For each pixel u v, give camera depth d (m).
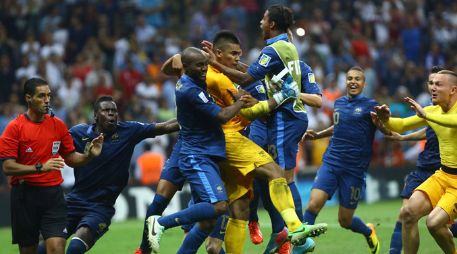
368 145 18.69
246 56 39.66
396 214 27.22
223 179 16.11
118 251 20.38
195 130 15.54
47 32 36.53
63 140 15.59
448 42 43.41
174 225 15.29
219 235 16.45
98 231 16.25
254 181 17.59
